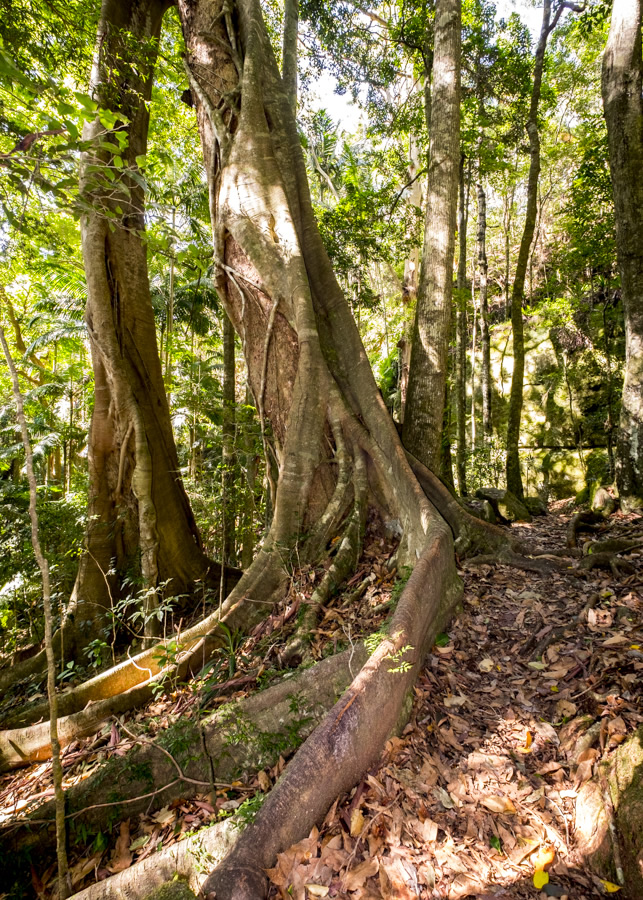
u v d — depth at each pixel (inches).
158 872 96.3
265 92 227.1
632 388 261.0
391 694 111.7
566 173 703.1
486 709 126.6
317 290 221.1
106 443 244.1
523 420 617.6
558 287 543.2
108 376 238.1
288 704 124.8
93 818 122.6
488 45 370.0
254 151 208.7
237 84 227.0
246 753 122.6
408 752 111.3
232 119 220.4
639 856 81.4
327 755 98.2
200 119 235.0
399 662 115.5
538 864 90.3
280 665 146.6
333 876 86.4
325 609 161.3
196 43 237.1
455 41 235.5
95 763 145.9
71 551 259.6
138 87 246.8
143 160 105.2
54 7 224.2
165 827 115.0
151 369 252.8
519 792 103.8
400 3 360.8
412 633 123.4
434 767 108.5
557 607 162.4
